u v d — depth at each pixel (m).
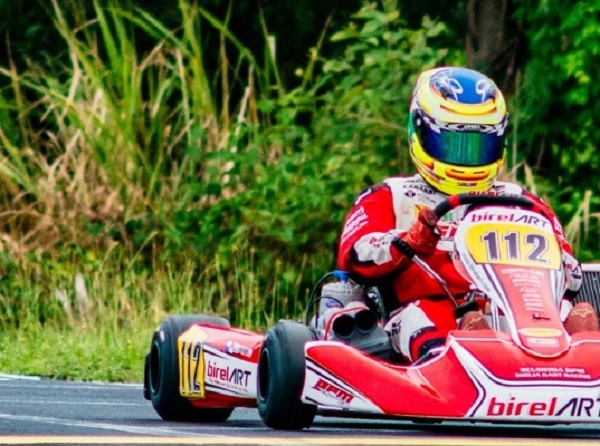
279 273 48.53
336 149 50.12
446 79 25.62
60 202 50.06
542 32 52.66
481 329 22.98
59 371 38.38
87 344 41.47
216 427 25.31
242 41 67.44
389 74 50.69
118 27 54.62
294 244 48.69
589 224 49.66
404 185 25.67
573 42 52.06
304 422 23.88
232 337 26.59
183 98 52.28
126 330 44.38
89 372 38.25
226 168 51.16
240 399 26.31
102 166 51.16
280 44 67.06
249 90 52.06
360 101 50.50
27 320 46.06
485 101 25.36
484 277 23.34
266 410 24.11
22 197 51.88
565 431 25.67
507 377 21.97
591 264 26.75
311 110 52.16
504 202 24.14
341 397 22.83
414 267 24.91
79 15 63.50
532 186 48.28
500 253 23.56
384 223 25.33
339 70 51.88
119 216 49.91
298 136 50.97
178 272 48.81
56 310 47.31
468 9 55.44
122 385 36.12
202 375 26.91
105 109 52.06
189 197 50.09
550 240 23.81
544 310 22.83
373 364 22.84
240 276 48.50
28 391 33.44
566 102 52.19
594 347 22.48
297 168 49.72
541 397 21.89
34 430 23.72
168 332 27.88
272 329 24.25
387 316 25.36
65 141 52.50
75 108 52.00
